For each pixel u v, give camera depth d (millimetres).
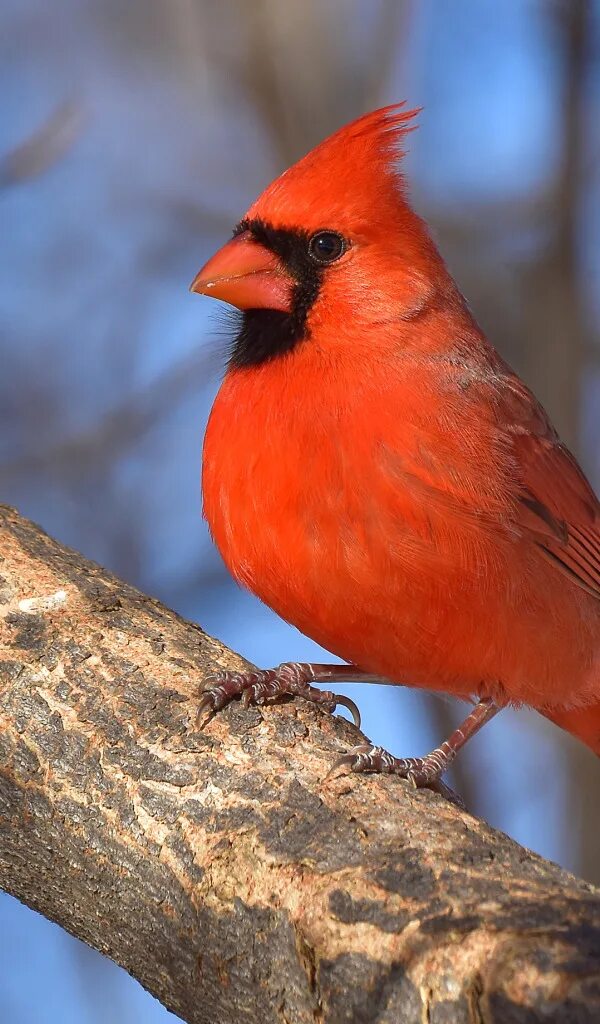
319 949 4625
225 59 11469
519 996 4160
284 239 6469
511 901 4520
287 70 11125
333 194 6457
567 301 10492
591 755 9938
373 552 6078
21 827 5441
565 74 10617
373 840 4926
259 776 5309
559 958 4211
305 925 4695
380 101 10969
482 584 6242
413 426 6168
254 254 6484
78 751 5473
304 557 6125
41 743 5523
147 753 5426
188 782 5305
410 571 6109
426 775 6516
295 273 6449
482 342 6910
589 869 9727
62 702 5645
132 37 11773
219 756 5410
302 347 6367
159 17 11664
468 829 5023
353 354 6336
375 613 6219
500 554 6297
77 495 10703
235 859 4992
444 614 6254
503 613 6375
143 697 5664
